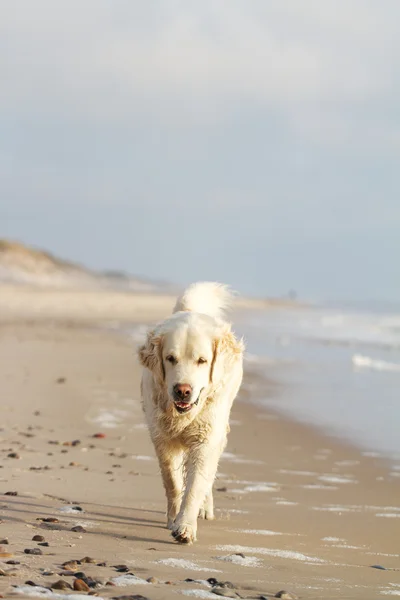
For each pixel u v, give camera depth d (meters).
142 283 152.75
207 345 6.54
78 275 136.38
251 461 10.70
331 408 15.80
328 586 5.02
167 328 6.59
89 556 5.32
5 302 57.47
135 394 15.84
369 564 5.96
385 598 4.78
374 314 79.75
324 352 29.28
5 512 6.70
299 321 55.78
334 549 6.45
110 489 8.20
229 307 8.05
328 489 9.13
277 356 27.20
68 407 13.82
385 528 7.34
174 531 6.19
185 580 4.80
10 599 4.02
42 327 35.12
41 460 9.47
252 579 5.04
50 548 5.49
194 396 6.38
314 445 12.05
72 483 8.32
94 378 18.09
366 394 17.94
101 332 33.94
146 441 11.23
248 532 6.92
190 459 6.66
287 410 15.46
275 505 8.20
